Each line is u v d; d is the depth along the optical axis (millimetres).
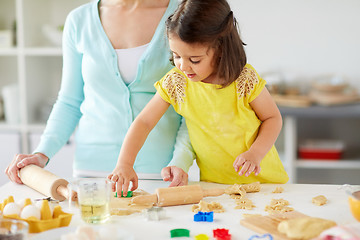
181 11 1185
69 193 1093
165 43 1442
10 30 2953
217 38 1207
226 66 1251
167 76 1356
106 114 1467
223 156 1351
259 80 1318
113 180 1200
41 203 982
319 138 3285
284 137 3256
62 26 2906
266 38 3213
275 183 1307
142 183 1323
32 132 2896
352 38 3160
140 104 1450
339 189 1209
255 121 1337
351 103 2992
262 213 1033
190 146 1402
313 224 875
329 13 3152
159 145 1454
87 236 815
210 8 1182
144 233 925
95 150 1485
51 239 857
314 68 3211
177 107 1349
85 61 1482
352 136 3252
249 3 3193
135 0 1487
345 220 978
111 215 1029
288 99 2988
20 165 1299
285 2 3168
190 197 1105
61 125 1499
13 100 2938
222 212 1043
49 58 3080
